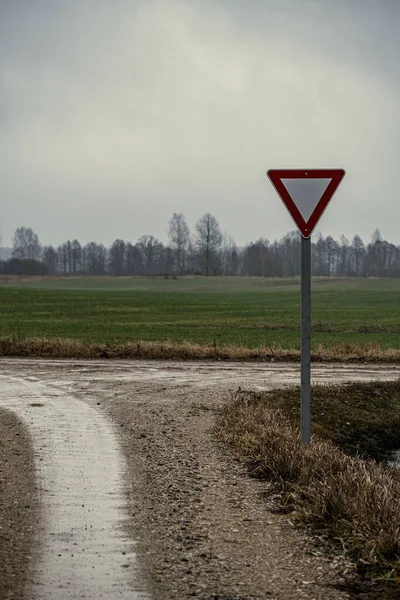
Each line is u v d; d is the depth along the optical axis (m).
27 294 99.25
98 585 5.50
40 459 9.81
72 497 8.01
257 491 8.40
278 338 38.00
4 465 9.41
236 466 9.66
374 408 18.53
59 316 61.28
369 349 27.94
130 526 7.02
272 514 7.50
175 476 9.02
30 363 23.22
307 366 9.91
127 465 9.57
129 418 13.32
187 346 26.53
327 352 27.56
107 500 7.92
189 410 14.42
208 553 6.27
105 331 43.12
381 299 92.06
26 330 43.50
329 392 19.12
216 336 39.41
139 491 8.31
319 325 51.19
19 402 15.17
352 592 5.46
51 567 5.86
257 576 5.75
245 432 11.50
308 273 9.73
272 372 21.97
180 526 7.04
